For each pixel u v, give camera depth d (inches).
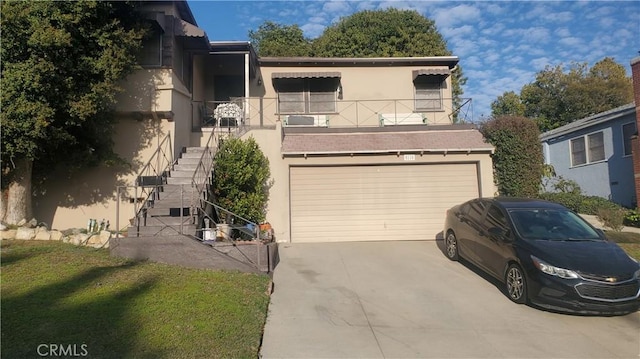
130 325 212.7
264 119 642.2
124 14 433.1
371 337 239.9
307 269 372.5
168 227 363.3
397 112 659.4
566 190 774.5
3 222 405.7
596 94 1289.4
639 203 629.6
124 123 480.7
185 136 526.6
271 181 494.3
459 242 388.2
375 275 356.8
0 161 377.1
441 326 257.4
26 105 350.0
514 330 253.1
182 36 501.4
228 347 205.9
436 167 516.7
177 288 270.5
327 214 503.2
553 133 887.1
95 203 471.5
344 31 1150.3
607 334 249.8
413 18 1128.8
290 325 253.4
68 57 375.6
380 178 510.9
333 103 656.4
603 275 267.9
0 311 216.7
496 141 518.0
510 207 344.8
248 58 575.8
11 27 346.3
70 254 331.3
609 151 754.8
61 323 207.5
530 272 285.1
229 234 400.8
